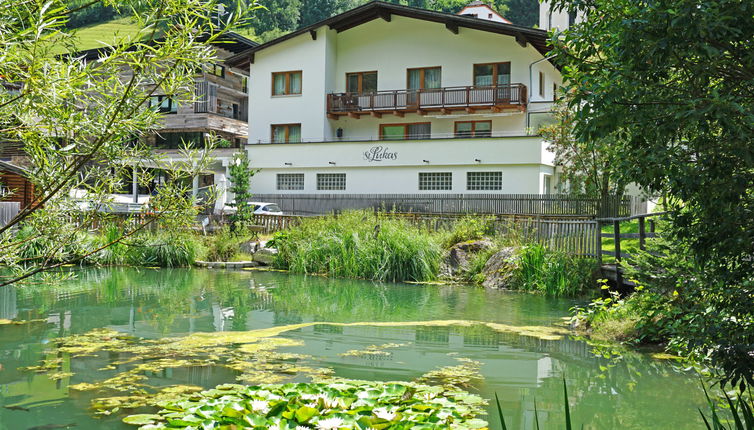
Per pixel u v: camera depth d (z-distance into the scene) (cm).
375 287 1450
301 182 3177
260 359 689
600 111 330
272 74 3422
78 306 1081
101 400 525
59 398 532
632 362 718
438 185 2909
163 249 1794
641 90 315
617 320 896
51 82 272
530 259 1431
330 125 3362
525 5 5772
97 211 404
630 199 2577
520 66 3061
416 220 1980
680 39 296
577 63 365
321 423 415
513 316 1038
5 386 570
